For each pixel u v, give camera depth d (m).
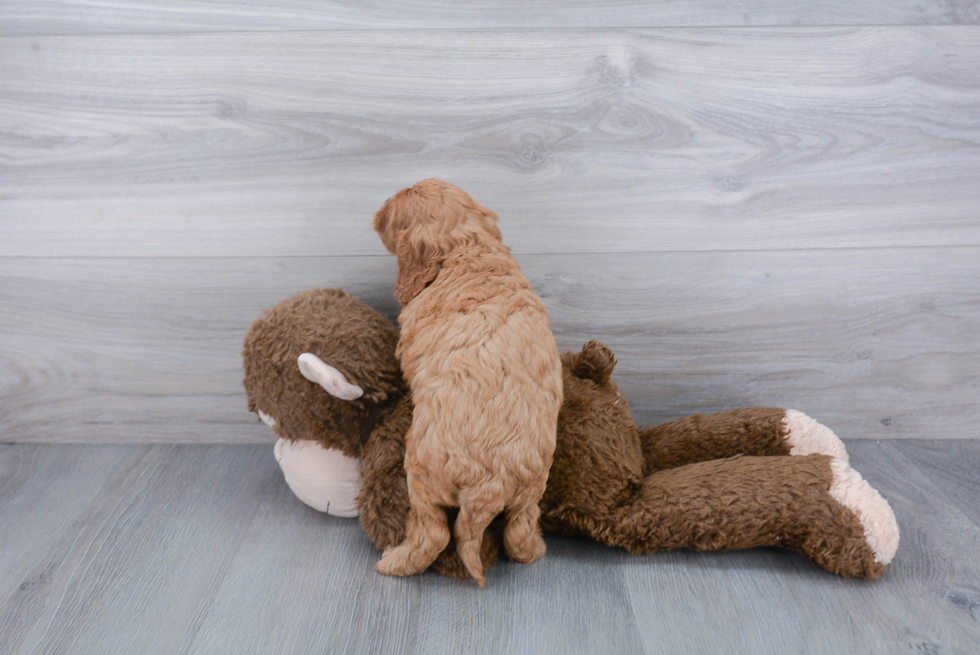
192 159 1.27
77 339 1.39
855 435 1.42
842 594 1.00
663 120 1.24
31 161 1.28
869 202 1.28
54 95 1.25
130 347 1.39
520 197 1.28
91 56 1.23
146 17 1.21
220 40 1.21
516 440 0.95
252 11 1.20
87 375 1.41
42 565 1.08
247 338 1.15
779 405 1.41
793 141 1.25
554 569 1.07
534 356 0.99
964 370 1.38
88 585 1.04
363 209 1.29
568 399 1.14
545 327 1.04
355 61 1.22
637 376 1.39
